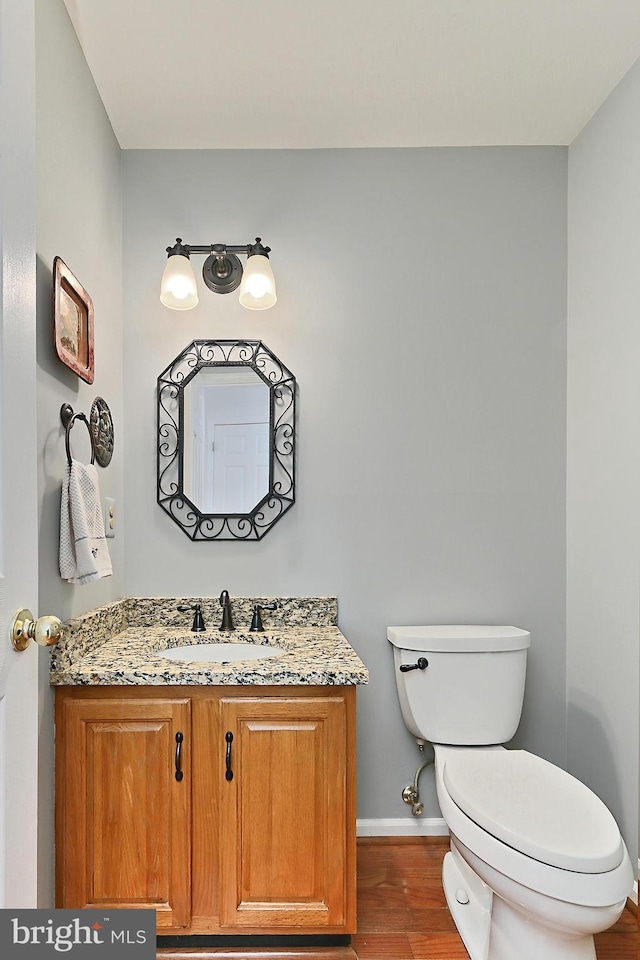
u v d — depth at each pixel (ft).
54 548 5.66
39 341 5.33
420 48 6.57
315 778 5.81
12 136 3.26
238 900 5.75
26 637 3.28
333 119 7.73
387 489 8.18
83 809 5.70
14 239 3.28
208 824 5.77
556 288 8.32
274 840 5.78
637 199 6.80
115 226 7.85
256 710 5.80
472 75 6.98
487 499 8.23
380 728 8.08
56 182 5.79
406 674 7.44
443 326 8.27
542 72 6.95
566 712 8.19
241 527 8.10
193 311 8.16
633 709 6.80
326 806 5.80
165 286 7.54
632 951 6.08
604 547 7.39
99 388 7.13
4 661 3.13
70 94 6.18
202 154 8.23
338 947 5.94
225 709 5.79
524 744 8.18
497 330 8.30
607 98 7.37
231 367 8.14
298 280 8.21
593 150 7.72
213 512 8.09
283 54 6.63
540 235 8.32
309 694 5.84
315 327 8.20
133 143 8.10
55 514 5.69
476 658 7.36
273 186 8.25
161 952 5.86
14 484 3.26
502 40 6.47
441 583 8.16
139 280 8.14
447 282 8.29
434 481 8.21
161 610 7.92
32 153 3.53
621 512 7.06
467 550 8.20
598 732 7.48
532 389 8.29
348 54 6.64
